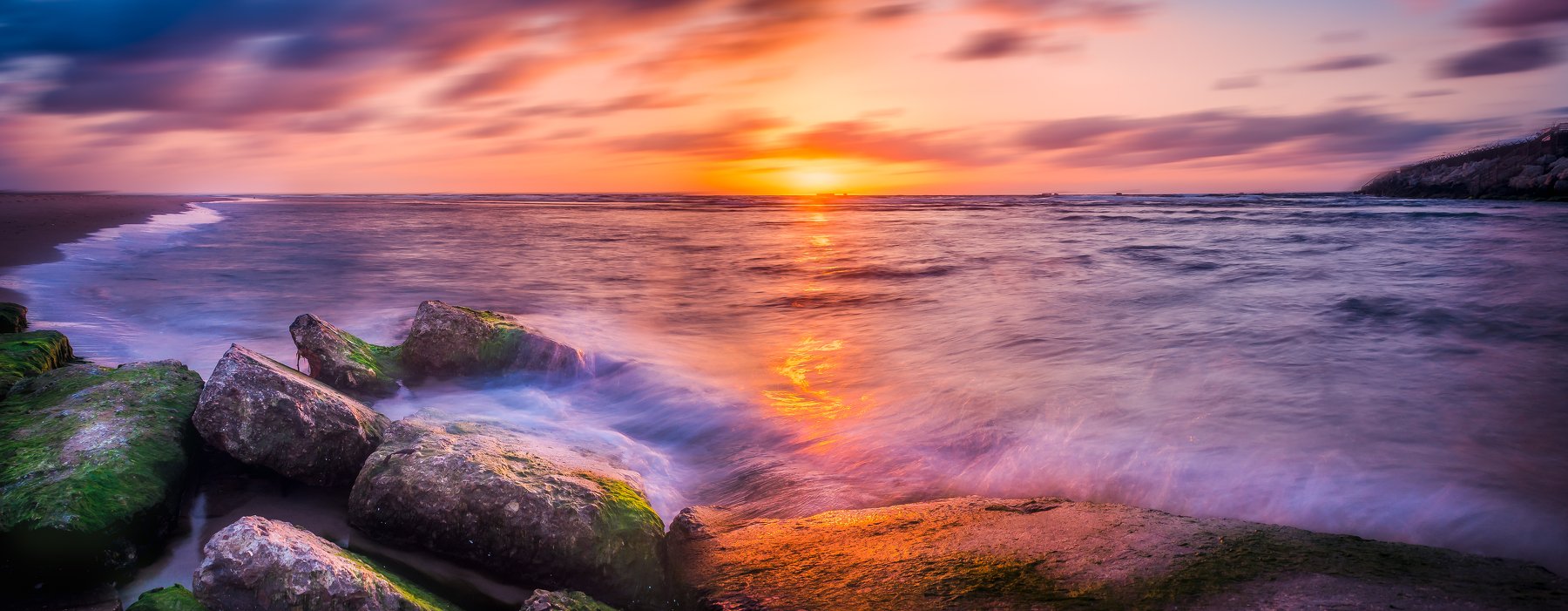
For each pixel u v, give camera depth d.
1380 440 6.97
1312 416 7.72
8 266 18.94
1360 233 31.25
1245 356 10.45
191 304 15.02
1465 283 16.31
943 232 40.50
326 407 6.04
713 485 6.82
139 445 5.43
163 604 3.83
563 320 14.52
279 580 3.82
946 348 11.82
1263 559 4.04
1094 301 15.76
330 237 32.56
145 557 4.87
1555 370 9.41
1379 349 10.73
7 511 4.50
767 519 5.76
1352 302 14.37
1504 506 5.57
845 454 7.27
